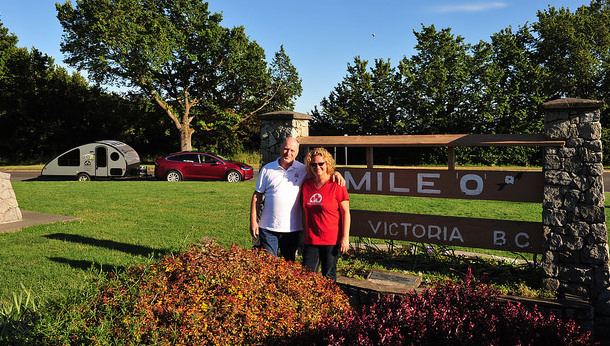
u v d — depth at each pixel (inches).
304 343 106.9
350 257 219.1
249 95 1507.1
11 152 1549.0
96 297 117.9
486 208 435.5
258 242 233.1
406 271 194.1
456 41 1433.3
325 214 157.9
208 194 558.6
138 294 113.0
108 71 1331.2
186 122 1444.4
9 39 1720.0
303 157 241.3
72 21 1268.5
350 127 1621.6
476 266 201.8
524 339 101.4
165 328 104.0
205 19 1398.9
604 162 1195.9
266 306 114.4
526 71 1400.1
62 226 344.8
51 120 1574.8
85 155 858.8
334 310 126.4
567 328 102.7
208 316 105.7
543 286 172.7
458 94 1403.8
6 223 349.4
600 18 1417.3
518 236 186.5
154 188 637.9
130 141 1630.2
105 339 100.6
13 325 118.0
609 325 163.3
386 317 107.7
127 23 1207.6
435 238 203.8
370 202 481.1
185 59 1380.4
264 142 252.7
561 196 169.8
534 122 1348.4
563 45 1376.7
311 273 138.9
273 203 172.4
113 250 267.3
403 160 1381.6
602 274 163.9
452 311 110.3
